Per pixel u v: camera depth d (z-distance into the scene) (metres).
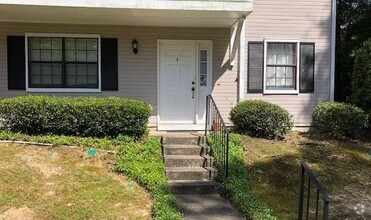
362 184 7.65
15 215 5.54
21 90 9.98
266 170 7.89
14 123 8.43
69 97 9.36
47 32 9.98
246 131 9.70
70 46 10.15
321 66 10.85
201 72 10.50
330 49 10.85
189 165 7.94
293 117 10.70
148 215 5.71
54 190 6.25
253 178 7.52
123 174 7.05
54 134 8.48
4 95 9.95
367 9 13.81
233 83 10.52
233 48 9.97
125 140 8.38
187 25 10.12
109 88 10.23
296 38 10.73
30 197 5.99
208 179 7.52
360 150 9.34
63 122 8.41
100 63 10.17
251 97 10.64
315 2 10.77
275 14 10.66
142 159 7.63
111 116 8.45
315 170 8.11
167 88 10.40
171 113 10.43
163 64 10.38
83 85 10.22
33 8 8.41
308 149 9.16
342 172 8.13
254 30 10.61
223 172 7.38
